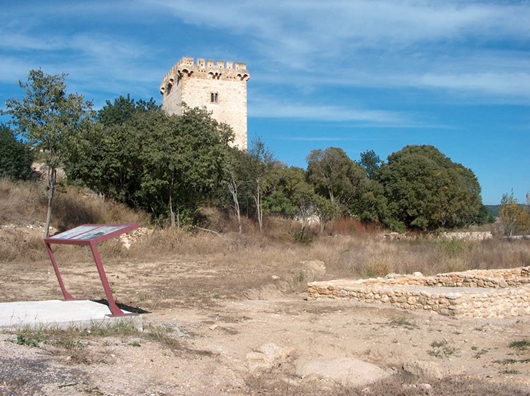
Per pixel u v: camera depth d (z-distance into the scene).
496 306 14.03
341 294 15.84
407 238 48.56
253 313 13.25
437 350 10.12
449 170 54.12
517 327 12.27
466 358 9.59
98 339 8.52
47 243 12.43
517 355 9.54
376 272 23.02
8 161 39.94
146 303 13.91
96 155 33.31
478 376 8.20
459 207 52.59
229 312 13.21
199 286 17.25
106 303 13.38
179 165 30.27
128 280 18.09
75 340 8.25
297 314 13.45
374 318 13.09
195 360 8.27
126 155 32.62
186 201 32.91
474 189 66.06
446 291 15.41
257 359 9.01
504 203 56.91
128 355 7.81
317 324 12.24
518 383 7.48
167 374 7.35
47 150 24.42
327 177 56.69
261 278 19.31
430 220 52.28
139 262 23.25
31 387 5.95
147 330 9.84
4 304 11.71
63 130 23.66
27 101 23.56
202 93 52.81
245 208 44.47
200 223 34.88
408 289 15.84
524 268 20.98
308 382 8.12
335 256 27.11
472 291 14.77
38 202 28.81
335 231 46.12
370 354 9.98
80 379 6.46
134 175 34.22
